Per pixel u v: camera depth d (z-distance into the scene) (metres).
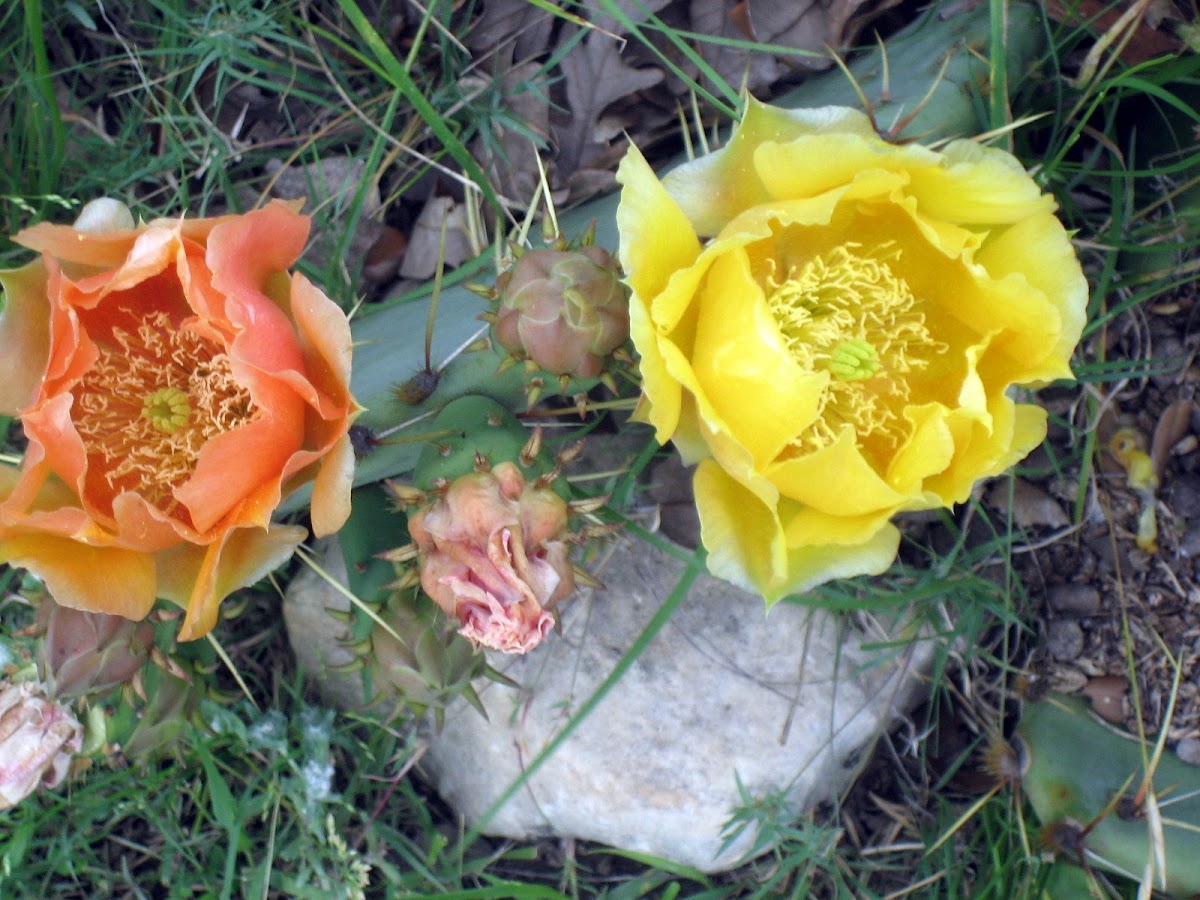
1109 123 0.32
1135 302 0.32
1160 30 0.31
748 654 0.32
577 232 0.29
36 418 0.22
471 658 0.26
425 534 0.23
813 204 0.22
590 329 0.24
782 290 0.24
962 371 0.25
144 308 0.25
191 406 0.25
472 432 0.25
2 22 0.32
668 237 0.23
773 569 0.23
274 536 0.24
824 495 0.23
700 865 0.32
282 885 0.31
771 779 0.32
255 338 0.22
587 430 0.32
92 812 0.31
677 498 0.32
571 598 0.32
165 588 0.23
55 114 0.31
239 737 0.32
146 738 0.27
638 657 0.32
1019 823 0.32
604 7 0.30
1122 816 0.31
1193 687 0.31
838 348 0.24
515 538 0.22
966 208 0.23
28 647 0.29
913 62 0.29
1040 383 0.24
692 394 0.23
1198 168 0.32
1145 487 0.32
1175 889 0.31
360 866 0.30
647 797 0.32
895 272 0.25
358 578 0.27
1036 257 0.24
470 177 0.31
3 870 0.31
